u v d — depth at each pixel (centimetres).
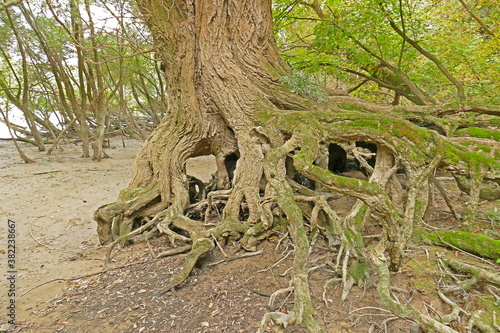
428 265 362
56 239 630
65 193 952
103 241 589
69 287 446
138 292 412
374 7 732
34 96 1856
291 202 357
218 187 660
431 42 882
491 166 397
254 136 541
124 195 636
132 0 866
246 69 572
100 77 1480
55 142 1653
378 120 439
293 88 553
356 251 387
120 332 336
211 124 614
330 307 335
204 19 566
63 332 346
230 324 329
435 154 409
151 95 2362
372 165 743
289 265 424
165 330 332
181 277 418
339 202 599
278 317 288
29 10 1283
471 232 411
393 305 279
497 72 827
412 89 807
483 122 514
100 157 1498
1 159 1542
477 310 292
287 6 920
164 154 634
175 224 566
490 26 930
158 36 616
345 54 980
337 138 458
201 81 598
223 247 512
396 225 324
